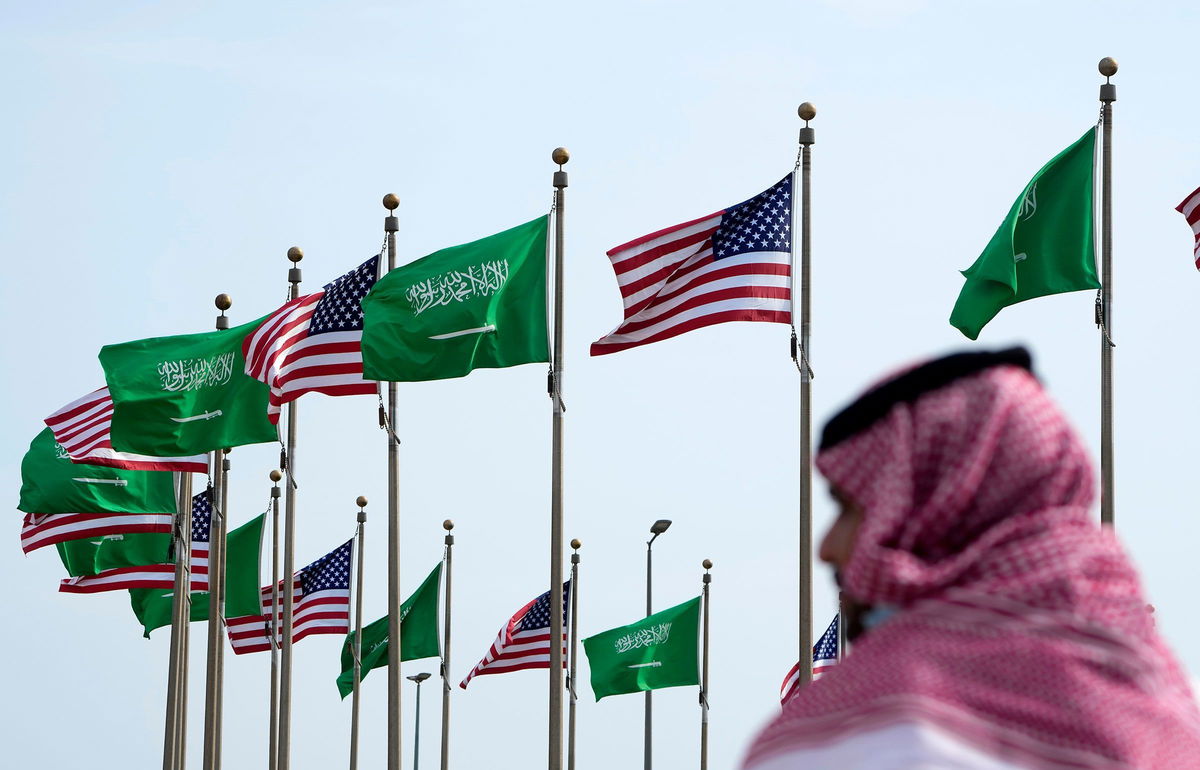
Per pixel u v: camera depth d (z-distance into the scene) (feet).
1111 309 219.20
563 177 251.19
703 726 437.58
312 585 433.07
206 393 288.92
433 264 251.19
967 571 23.09
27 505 343.05
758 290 227.81
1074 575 22.82
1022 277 222.69
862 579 23.48
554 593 248.11
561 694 247.50
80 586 381.81
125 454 326.03
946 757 21.12
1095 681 22.07
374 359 250.37
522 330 248.11
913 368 24.70
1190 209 224.53
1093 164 220.84
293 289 313.73
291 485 354.54
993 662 22.17
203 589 391.24
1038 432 23.80
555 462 248.32
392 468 295.07
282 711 367.25
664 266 230.27
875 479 24.43
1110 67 220.02
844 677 22.68
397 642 299.17
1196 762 22.24
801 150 230.68
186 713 385.50
